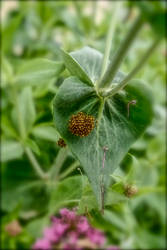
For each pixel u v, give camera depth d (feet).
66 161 1.06
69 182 0.84
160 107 1.82
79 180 0.82
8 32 1.49
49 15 1.96
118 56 0.71
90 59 0.84
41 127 1.17
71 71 0.77
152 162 1.55
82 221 0.93
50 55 1.89
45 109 1.27
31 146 0.98
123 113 0.79
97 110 0.77
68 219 0.92
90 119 0.74
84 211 0.78
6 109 1.53
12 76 1.24
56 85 1.26
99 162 0.75
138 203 1.64
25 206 1.38
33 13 2.02
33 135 1.26
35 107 1.38
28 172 1.42
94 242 1.28
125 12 2.24
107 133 0.77
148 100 0.78
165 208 1.65
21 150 1.30
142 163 1.53
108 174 0.75
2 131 1.51
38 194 1.36
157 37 0.57
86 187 0.77
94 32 1.75
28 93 1.32
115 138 0.77
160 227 1.74
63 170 1.12
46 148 1.06
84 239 1.28
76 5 1.85
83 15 1.92
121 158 0.77
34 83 1.11
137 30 0.66
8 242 1.36
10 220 1.31
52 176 1.15
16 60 1.74
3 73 1.27
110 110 0.78
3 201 1.41
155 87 1.82
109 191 0.76
